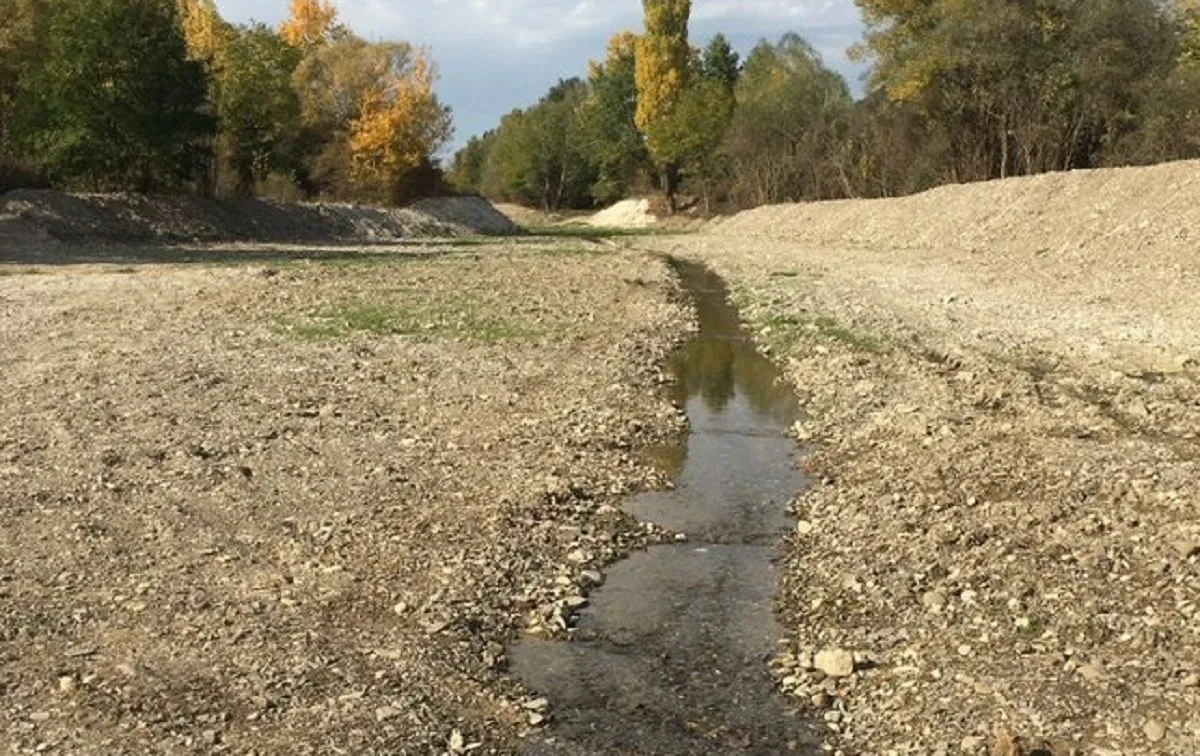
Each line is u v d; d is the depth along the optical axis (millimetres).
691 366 22875
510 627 10062
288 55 65250
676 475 15031
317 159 75938
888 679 8844
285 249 50344
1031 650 9023
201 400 17562
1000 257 39562
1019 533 11383
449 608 10133
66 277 33375
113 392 17922
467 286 33562
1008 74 54344
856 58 62906
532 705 8539
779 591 11031
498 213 89562
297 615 9828
